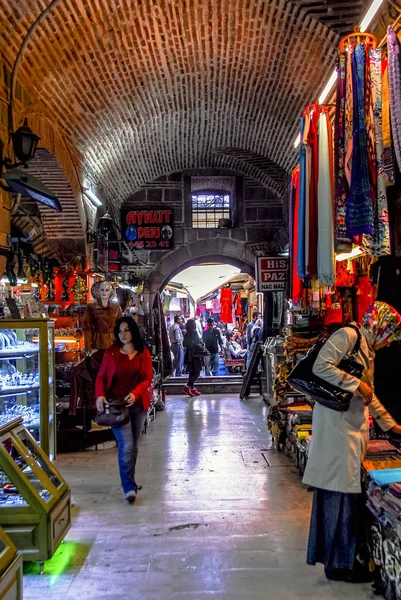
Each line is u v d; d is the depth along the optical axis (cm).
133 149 959
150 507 446
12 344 479
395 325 327
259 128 906
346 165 322
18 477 329
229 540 374
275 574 322
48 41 546
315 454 321
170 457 614
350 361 315
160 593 301
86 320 676
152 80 731
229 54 678
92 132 777
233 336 1680
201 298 2253
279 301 1137
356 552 313
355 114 317
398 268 372
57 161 692
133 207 1207
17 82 546
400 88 294
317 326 647
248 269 1241
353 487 306
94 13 552
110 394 484
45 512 325
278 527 397
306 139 386
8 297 520
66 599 296
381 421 339
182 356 1363
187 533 388
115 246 1084
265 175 1145
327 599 293
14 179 454
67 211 797
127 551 358
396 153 293
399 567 271
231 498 466
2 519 328
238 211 1229
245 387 1080
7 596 225
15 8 475
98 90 685
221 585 309
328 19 545
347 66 327
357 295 522
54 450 495
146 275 1220
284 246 1039
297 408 589
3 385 473
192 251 1223
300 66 646
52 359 495
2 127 492
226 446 666
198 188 1287
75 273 830
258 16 584
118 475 552
